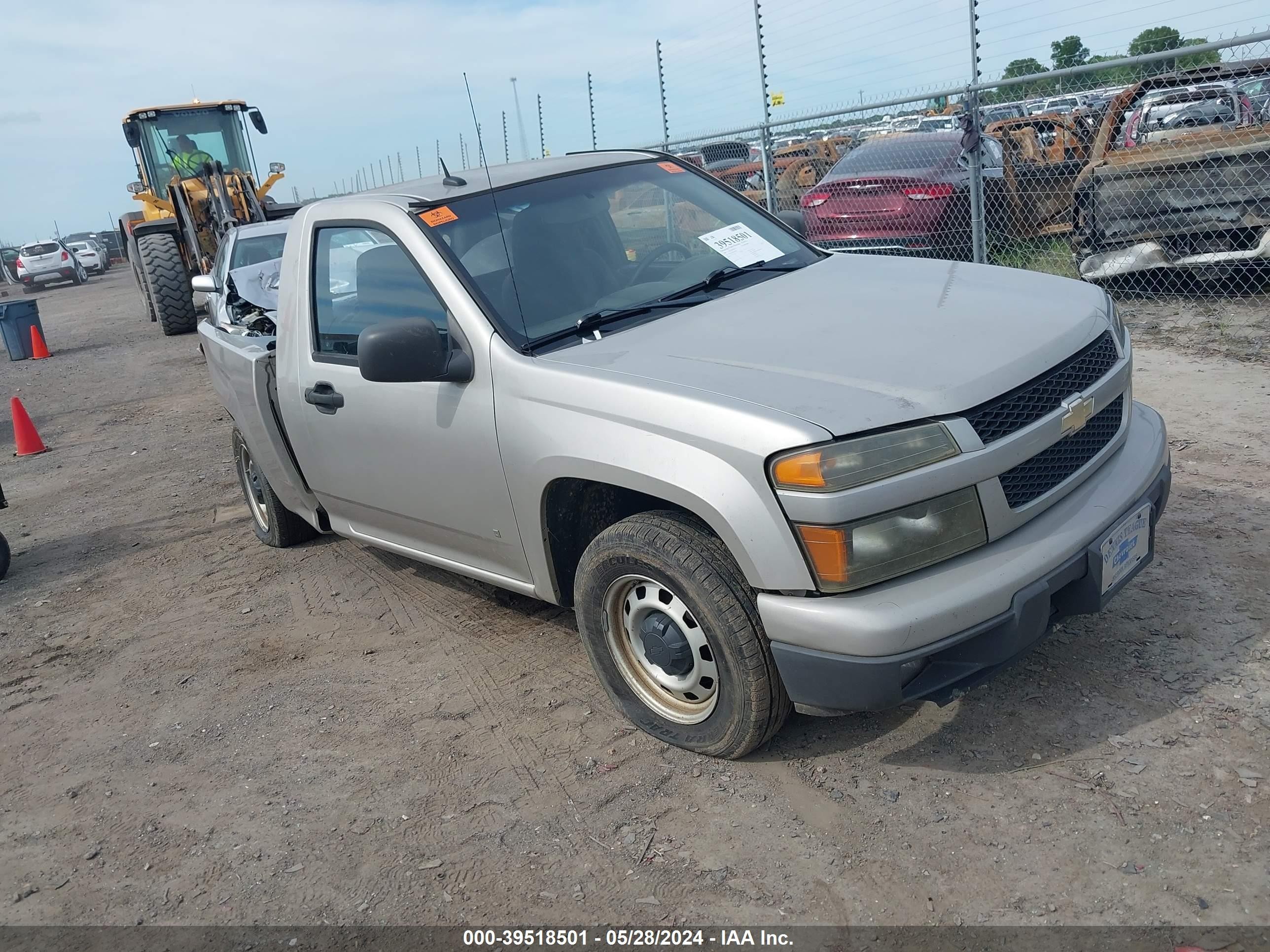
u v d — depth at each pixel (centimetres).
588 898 263
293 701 390
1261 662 320
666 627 308
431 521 384
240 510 655
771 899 254
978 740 303
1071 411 286
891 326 310
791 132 1009
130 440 909
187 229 1438
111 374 1307
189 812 327
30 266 3297
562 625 420
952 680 263
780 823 280
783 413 264
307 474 449
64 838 323
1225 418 541
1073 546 275
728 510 268
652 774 311
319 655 426
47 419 1057
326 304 407
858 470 254
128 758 367
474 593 466
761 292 361
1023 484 278
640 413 288
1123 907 235
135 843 315
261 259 922
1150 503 303
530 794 309
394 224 372
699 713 311
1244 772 272
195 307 1536
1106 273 799
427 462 365
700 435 274
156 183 1546
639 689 325
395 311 372
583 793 306
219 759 356
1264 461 476
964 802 278
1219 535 408
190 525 639
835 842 270
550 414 312
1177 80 746
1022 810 271
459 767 329
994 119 941
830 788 292
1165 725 296
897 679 254
